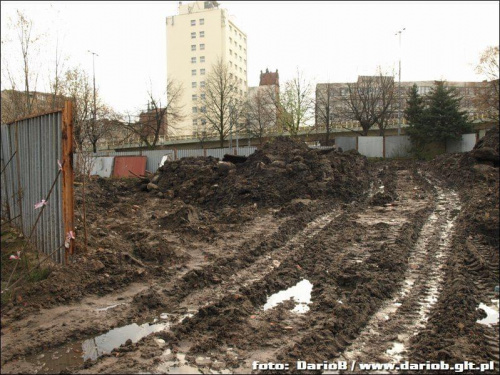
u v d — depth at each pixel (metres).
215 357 4.36
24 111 18.59
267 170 15.59
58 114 6.48
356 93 45.38
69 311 5.43
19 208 8.23
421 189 16.47
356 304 5.61
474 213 10.60
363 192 16.20
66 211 6.36
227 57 79.62
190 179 16.23
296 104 44.53
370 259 7.64
